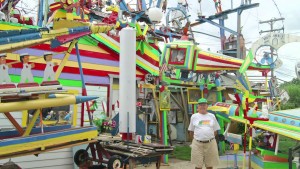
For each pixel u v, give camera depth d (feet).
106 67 30.73
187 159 34.88
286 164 25.34
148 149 20.58
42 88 16.38
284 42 34.04
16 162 23.81
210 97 42.91
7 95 15.37
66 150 26.23
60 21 18.76
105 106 30.35
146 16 38.45
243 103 26.86
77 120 27.40
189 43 37.40
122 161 19.62
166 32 47.96
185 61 36.91
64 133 17.48
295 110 26.22
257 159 26.99
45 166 25.07
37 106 16.39
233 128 44.93
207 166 23.50
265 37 34.32
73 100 17.79
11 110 15.58
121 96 21.43
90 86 29.35
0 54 15.84
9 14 25.22
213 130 23.61
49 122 23.49
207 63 39.06
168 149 21.21
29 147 16.03
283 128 23.89
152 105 35.81
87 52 29.40
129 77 21.48
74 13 23.90
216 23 74.49
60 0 22.62
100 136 21.58
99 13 40.22
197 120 23.57
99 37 29.94
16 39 16.65
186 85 40.27
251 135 25.80
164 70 33.45
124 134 21.94
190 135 46.24
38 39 17.46
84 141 18.54
